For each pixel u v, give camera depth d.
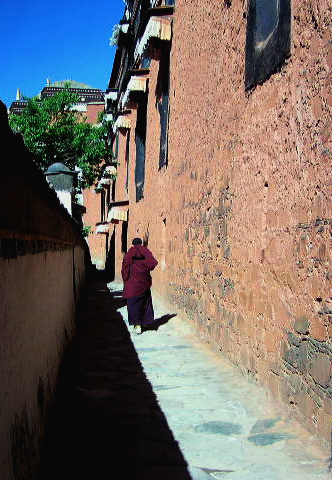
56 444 4.14
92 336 9.06
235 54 6.49
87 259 22.25
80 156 16.75
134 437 4.30
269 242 5.04
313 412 3.92
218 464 3.76
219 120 7.25
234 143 6.42
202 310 8.10
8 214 2.49
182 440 4.22
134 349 7.81
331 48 3.78
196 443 4.15
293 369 4.36
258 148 5.46
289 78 4.62
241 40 6.23
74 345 8.14
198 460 3.84
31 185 3.25
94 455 3.93
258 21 5.52
